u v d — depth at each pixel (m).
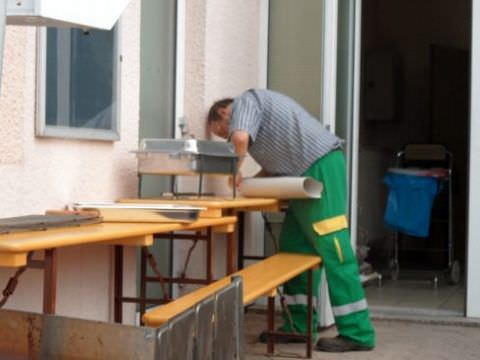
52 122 6.70
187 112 9.80
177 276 9.59
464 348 9.62
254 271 7.84
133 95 8.02
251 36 10.90
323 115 10.63
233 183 8.15
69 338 4.07
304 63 10.77
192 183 9.62
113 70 7.59
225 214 8.24
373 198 16.55
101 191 7.47
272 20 10.93
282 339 9.48
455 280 14.50
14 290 5.76
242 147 8.63
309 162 8.95
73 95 6.97
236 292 5.16
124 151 7.89
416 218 14.30
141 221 6.17
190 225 6.36
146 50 9.05
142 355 3.89
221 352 4.84
